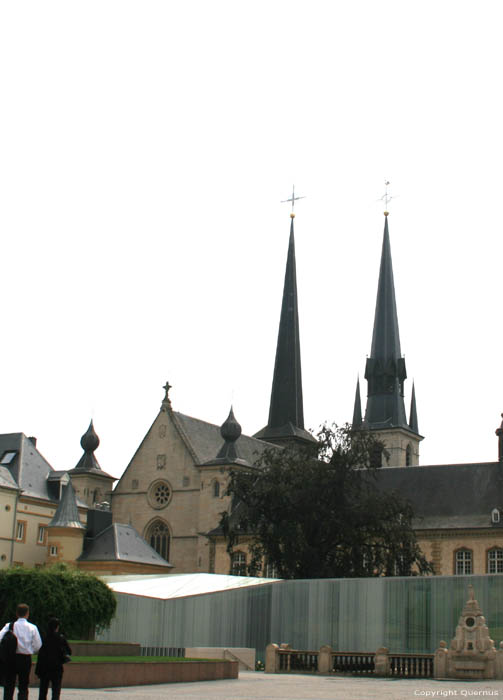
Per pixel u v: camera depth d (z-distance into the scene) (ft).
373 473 297.53
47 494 363.15
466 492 358.23
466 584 204.33
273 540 281.95
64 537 341.21
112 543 346.54
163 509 382.63
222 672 145.07
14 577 175.11
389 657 169.37
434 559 345.51
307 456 294.87
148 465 390.83
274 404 477.36
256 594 225.76
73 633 177.58
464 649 161.79
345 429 293.23
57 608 173.88
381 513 280.31
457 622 203.31
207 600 226.38
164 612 227.40
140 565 347.97
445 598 205.87
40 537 352.90
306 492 281.13
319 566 278.46
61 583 177.88
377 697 111.86
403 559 281.13
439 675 162.09
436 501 359.05
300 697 109.50
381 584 213.66
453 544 344.90
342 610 216.13
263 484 287.48
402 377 563.07
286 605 222.48
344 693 118.32
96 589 182.60
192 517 375.66
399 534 279.69
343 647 213.66
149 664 128.98
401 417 555.69
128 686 124.57
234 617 225.15
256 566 291.17
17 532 343.46
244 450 408.26
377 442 298.15
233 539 300.40
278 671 177.99
